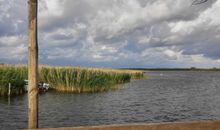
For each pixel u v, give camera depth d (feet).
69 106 68.08
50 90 95.61
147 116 58.75
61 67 99.50
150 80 207.92
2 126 45.98
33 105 16.20
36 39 16.02
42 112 59.77
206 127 14.87
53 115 56.59
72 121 51.52
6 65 84.89
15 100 72.49
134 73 228.84
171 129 14.61
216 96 99.86
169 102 81.35
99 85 98.84
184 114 62.28
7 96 78.28
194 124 14.82
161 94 103.71
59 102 74.13
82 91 94.68
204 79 246.27
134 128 14.46
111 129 14.38
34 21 15.87
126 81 169.27
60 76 95.20
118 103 75.46
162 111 65.31
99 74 101.14
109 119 54.34
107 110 64.08
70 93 92.27
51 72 97.86
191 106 74.08
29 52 15.96
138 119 55.42
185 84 166.91
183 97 95.61
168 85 154.92
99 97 85.61
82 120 52.70
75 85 93.66
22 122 48.91
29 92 16.15
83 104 71.51
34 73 16.06
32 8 15.81
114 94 95.30
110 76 120.06
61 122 50.47
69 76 94.48
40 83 93.91
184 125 14.75
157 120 55.11
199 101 85.10
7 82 77.66
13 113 56.44
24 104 66.95
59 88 94.27
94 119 53.93
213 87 143.64
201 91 119.44
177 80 220.02
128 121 53.26
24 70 96.17
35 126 16.26
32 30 15.87
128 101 80.28
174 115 60.80
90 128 14.35
